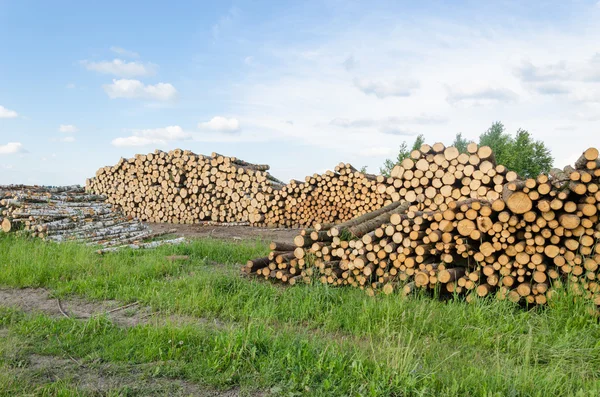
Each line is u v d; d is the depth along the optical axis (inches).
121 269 326.0
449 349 204.4
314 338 201.2
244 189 659.4
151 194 677.9
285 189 642.8
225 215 665.0
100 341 197.9
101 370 171.8
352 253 300.4
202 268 342.6
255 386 162.7
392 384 159.5
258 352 185.5
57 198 577.3
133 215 693.3
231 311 246.5
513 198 259.3
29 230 435.2
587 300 236.2
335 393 157.1
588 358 194.9
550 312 238.5
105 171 707.4
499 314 237.0
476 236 268.5
